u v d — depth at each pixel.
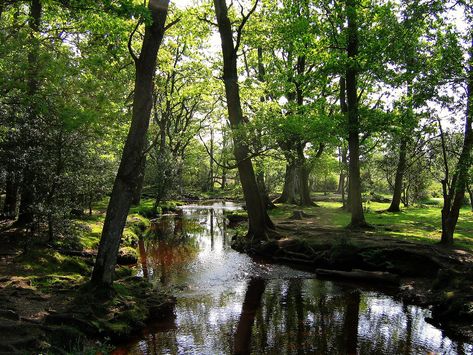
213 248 17.78
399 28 15.23
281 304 10.12
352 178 18.55
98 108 11.65
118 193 8.76
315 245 15.02
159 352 7.14
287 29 18.09
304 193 31.66
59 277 9.76
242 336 8.02
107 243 8.68
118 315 7.96
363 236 16.00
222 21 17.50
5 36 11.38
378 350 7.41
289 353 7.24
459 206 14.09
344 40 17.67
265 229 17.75
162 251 16.86
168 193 31.31
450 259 12.11
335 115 18.20
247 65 30.06
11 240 12.22
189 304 10.01
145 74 8.92
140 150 8.91
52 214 11.30
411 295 10.73
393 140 20.94
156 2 8.95
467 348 7.50
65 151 11.72
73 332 6.72
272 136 14.93
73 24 12.29
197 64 26.88
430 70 12.12
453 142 14.91
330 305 10.08
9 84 10.35
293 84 21.56
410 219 23.17
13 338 5.94
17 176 11.52
